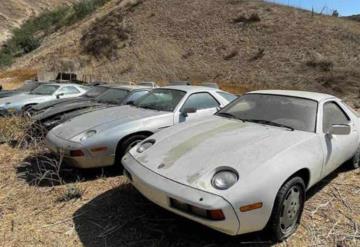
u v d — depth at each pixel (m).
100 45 36.16
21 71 35.47
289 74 25.62
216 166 3.22
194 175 3.19
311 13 34.00
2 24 61.09
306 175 3.66
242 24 33.38
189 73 29.28
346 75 23.89
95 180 4.83
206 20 35.62
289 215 3.42
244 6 36.69
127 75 30.95
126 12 40.72
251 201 3.00
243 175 3.08
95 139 4.73
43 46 43.25
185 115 5.64
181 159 3.45
